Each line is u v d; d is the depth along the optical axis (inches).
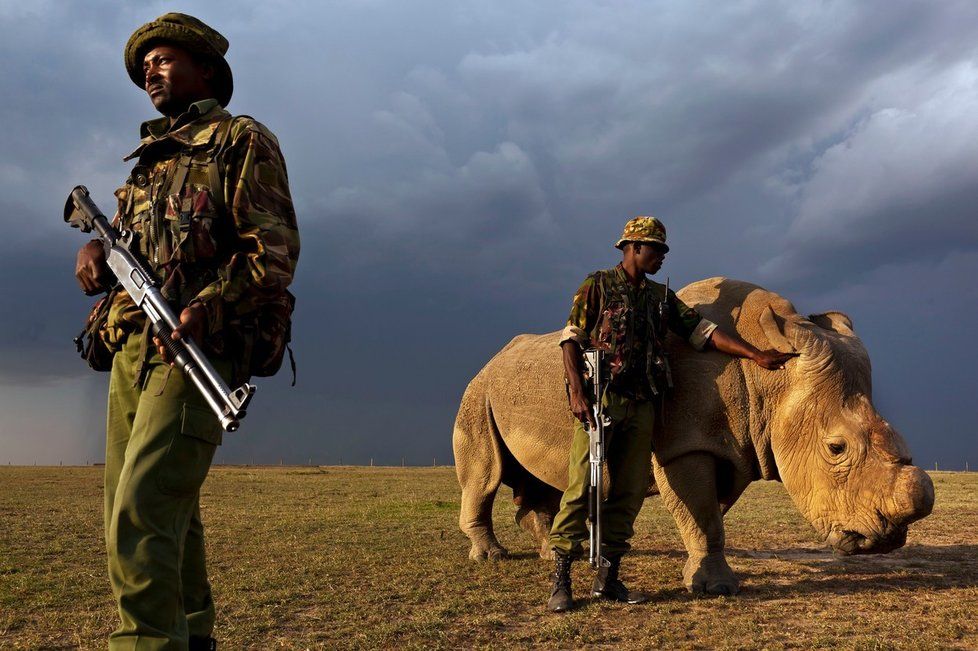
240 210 98.6
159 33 108.3
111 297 104.2
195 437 93.7
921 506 166.7
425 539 290.7
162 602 88.8
